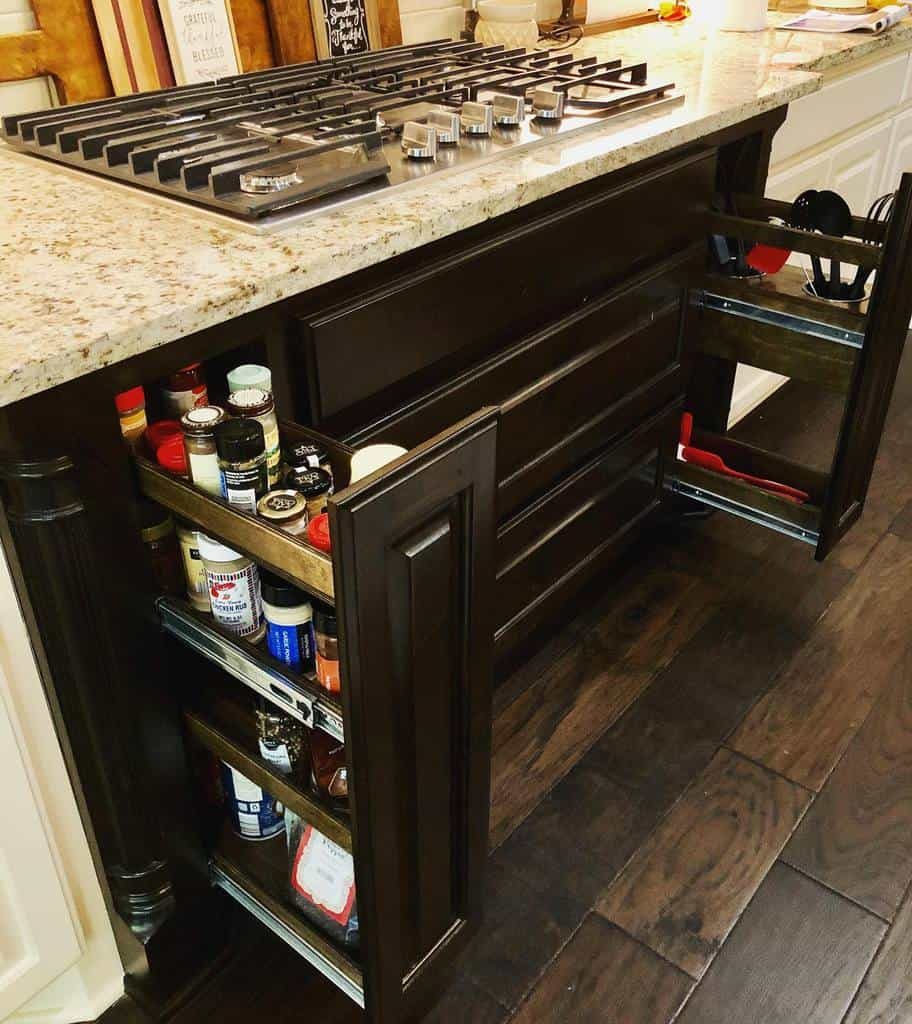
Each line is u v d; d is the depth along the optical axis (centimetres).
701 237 171
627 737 158
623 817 144
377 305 109
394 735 88
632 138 136
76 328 81
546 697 166
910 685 168
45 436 83
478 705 98
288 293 94
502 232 125
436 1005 120
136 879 110
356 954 106
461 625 91
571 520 162
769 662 173
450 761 98
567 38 208
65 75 138
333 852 106
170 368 92
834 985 122
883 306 152
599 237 143
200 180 108
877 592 190
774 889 133
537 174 120
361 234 102
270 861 117
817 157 228
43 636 93
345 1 170
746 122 172
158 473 92
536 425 145
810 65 192
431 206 109
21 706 93
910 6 246
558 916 130
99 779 103
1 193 114
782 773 151
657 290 163
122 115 130
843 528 179
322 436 97
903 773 151
